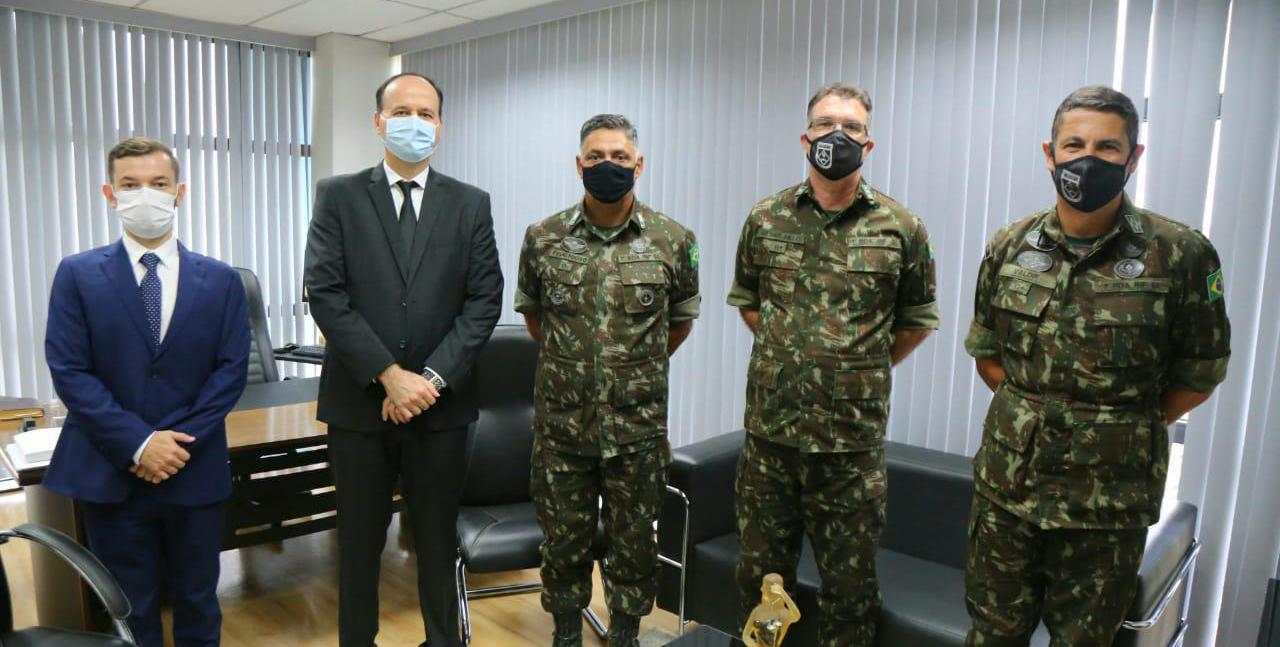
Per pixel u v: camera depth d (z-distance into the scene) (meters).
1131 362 1.56
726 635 1.86
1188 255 1.53
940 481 2.54
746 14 3.46
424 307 2.10
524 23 4.51
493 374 2.97
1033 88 2.65
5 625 1.77
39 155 4.60
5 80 4.45
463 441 2.22
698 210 3.71
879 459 2.05
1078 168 1.51
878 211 2.03
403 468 2.20
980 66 2.76
